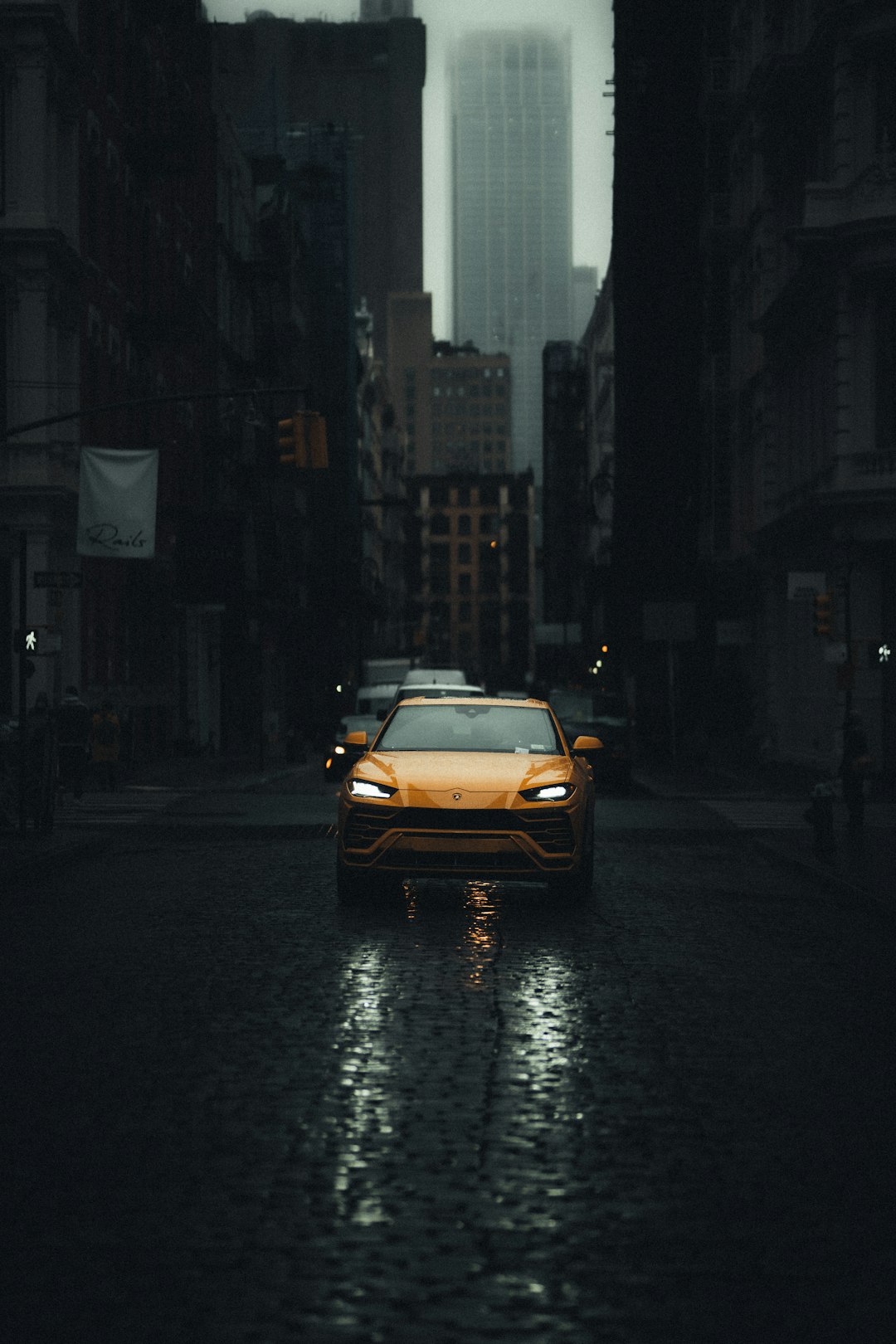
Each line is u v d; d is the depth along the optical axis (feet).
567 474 490.08
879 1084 29.14
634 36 266.16
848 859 69.51
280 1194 22.13
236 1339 16.96
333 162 360.69
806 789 126.31
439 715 58.13
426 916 51.67
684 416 252.21
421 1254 19.69
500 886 61.36
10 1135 25.23
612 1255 19.80
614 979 40.01
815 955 44.73
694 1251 19.99
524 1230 20.66
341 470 348.38
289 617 260.83
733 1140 25.30
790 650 160.25
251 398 239.91
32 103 123.44
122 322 154.20
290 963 41.78
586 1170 23.50
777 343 156.56
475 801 51.16
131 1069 29.73
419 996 37.29
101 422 144.15
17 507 123.13
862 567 127.03
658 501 259.80
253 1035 32.71
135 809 103.65
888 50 125.59
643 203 266.16
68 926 49.01
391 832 51.26
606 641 306.55
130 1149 24.43
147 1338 16.97
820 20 128.57
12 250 122.83
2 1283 18.67
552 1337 17.15
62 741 109.91
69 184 130.21
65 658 130.41
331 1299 18.15
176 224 184.75
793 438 153.17
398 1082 28.81
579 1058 31.01
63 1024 33.81
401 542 566.36
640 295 268.41
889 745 127.24
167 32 177.68
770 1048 32.19
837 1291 18.65
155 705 174.09
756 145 163.84
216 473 207.72
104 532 113.09
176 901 55.57
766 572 165.78
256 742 231.09
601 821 96.78
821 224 126.00
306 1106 27.07
